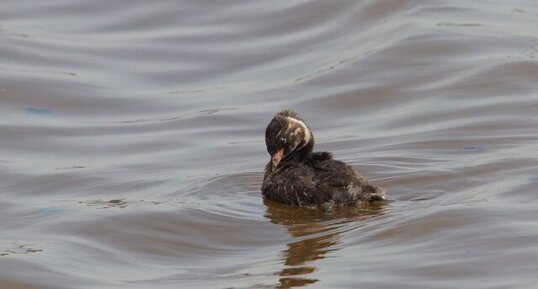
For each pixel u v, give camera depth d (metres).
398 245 15.77
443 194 17.59
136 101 24.19
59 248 16.55
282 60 26.06
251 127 22.47
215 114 23.25
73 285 15.22
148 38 27.59
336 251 15.71
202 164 20.27
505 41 25.44
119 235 16.88
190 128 22.55
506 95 22.97
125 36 27.75
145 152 21.23
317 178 17.05
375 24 27.02
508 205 16.94
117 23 28.47
